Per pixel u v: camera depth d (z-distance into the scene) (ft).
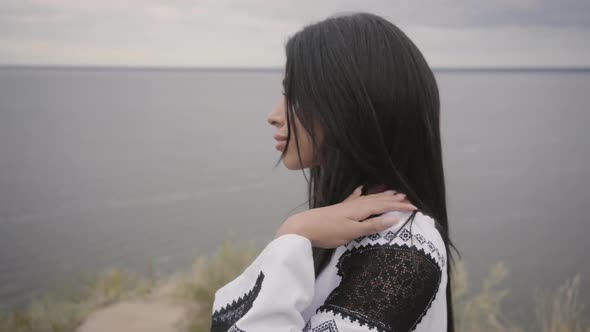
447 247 3.24
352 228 2.80
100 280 20.92
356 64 2.95
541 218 126.41
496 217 126.93
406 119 3.06
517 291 62.49
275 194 156.25
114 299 19.43
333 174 3.23
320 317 2.60
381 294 2.54
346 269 2.92
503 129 381.81
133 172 201.26
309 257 2.77
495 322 14.57
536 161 236.63
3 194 156.46
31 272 80.64
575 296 13.05
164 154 253.44
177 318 17.49
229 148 276.82
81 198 151.64
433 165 3.26
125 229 113.29
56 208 138.00
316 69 2.98
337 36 3.05
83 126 388.57
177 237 105.09
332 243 2.83
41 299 19.70
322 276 3.13
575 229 113.80
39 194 157.48
